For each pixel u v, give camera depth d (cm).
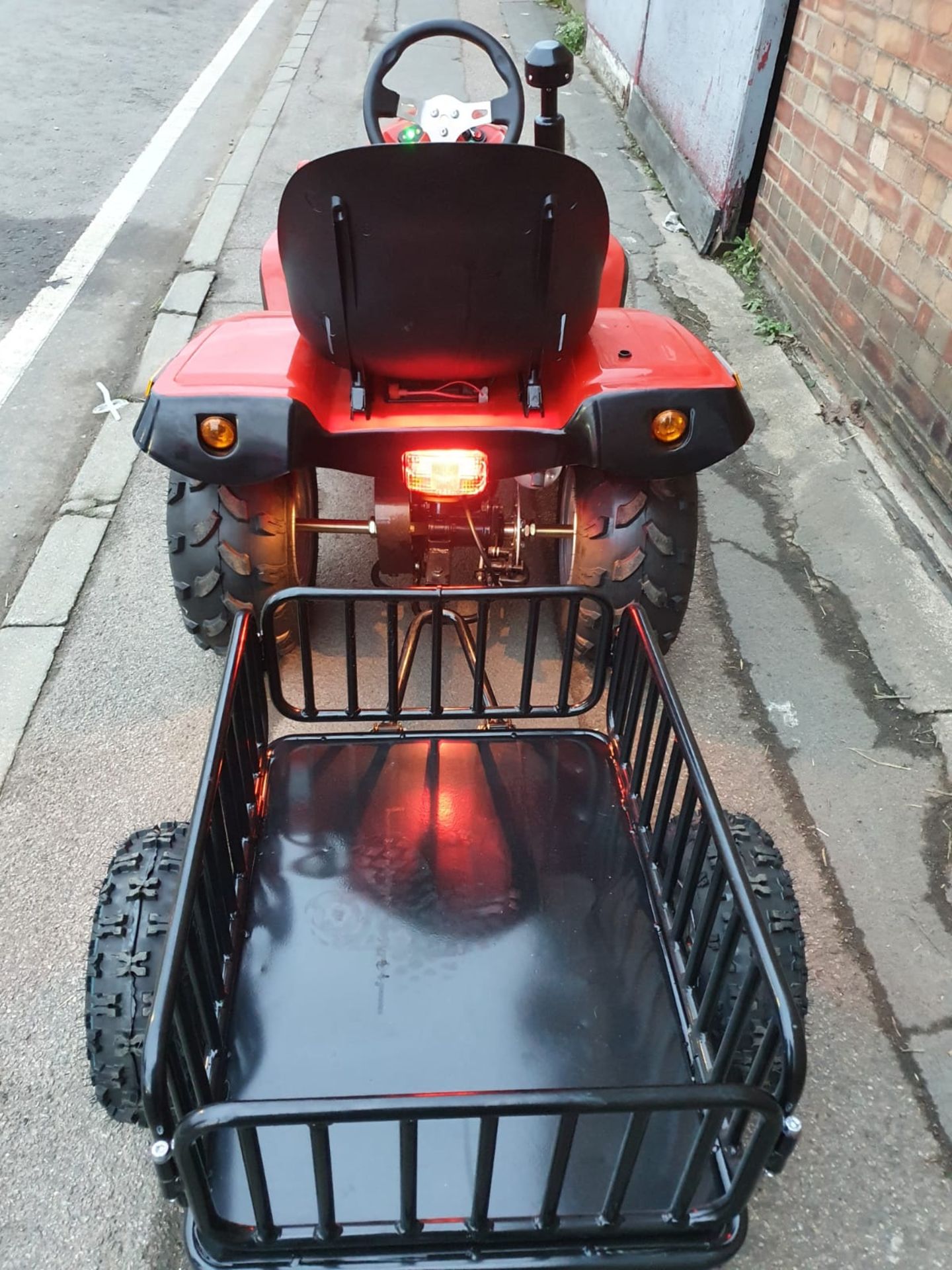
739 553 306
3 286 470
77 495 328
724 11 473
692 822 161
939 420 311
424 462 204
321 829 164
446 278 177
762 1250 152
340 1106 94
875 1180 161
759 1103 97
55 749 239
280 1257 113
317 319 188
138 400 384
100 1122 166
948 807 229
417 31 243
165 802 226
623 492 216
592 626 231
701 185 514
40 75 786
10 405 380
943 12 304
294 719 184
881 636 276
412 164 160
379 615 275
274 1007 139
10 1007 184
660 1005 141
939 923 204
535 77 246
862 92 362
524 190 165
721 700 256
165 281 480
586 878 158
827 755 242
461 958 146
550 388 212
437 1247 114
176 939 108
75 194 573
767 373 398
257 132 662
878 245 351
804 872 213
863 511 321
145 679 259
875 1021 185
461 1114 95
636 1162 118
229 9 1041
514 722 242
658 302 455
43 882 207
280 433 190
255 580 220
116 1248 151
